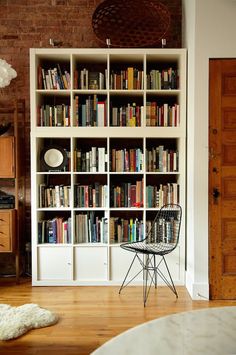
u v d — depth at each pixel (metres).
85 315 2.79
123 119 3.63
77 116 3.62
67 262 3.57
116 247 3.57
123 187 3.66
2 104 3.86
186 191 3.55
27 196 3.95
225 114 3.21
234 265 3.22
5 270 3.93
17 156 3.59
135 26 3.72
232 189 3.22
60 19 3.92
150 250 3.21
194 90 3.21
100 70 3.91
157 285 3.54
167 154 3.65
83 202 3.65
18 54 3.92
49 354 2.19
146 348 0.73
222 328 0.83
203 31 3.19
